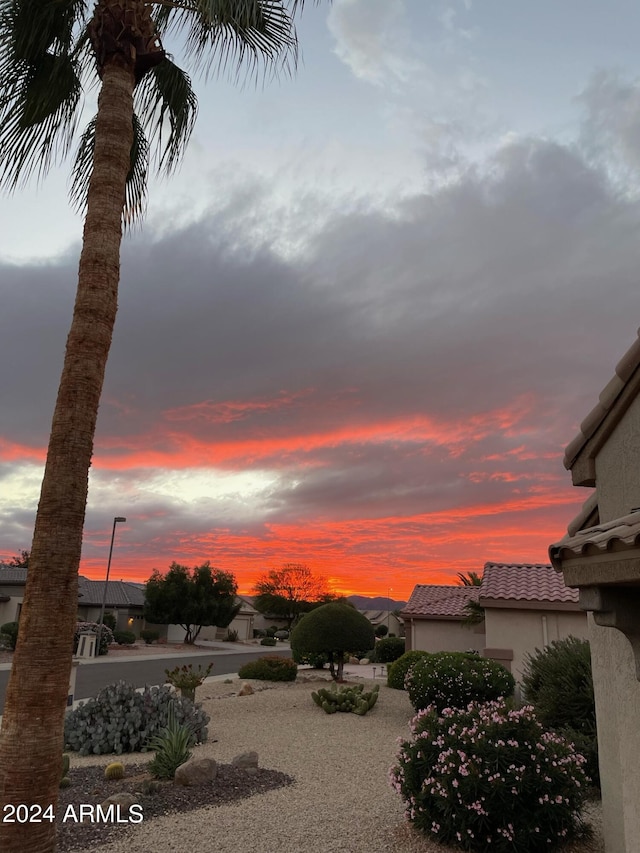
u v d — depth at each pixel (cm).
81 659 3181
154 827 672
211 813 720
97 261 525
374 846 624
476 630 1966
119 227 553
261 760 1028
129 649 4025
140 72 623
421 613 2227
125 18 609
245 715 1521
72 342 500
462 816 606
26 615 439
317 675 2547
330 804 763
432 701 1352
